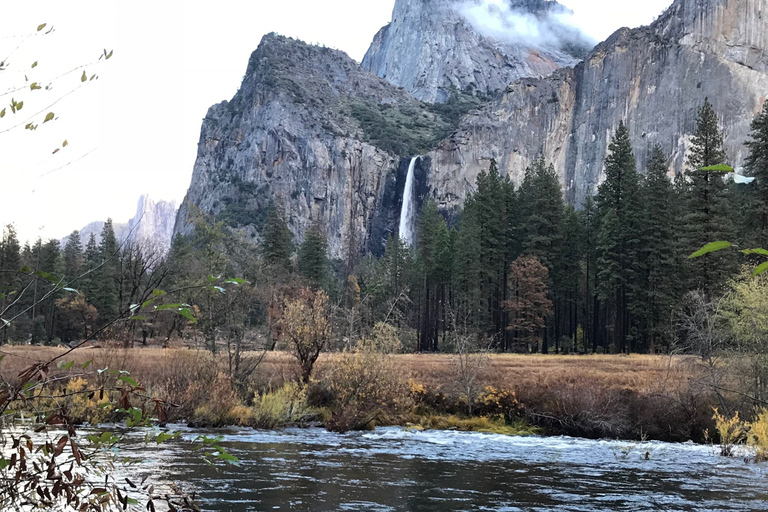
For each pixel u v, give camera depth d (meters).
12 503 4.55
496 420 30.20
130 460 4.98
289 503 12.80
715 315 29.58
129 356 26.59
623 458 21.25
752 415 25.91
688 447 24.58
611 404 28.50
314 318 30.91
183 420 24.89
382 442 23.64
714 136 64.00
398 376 30.38
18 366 19.98
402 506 13.09
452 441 24.81
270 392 27.81
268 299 36.03
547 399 30.08
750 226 62.84
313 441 22.88
